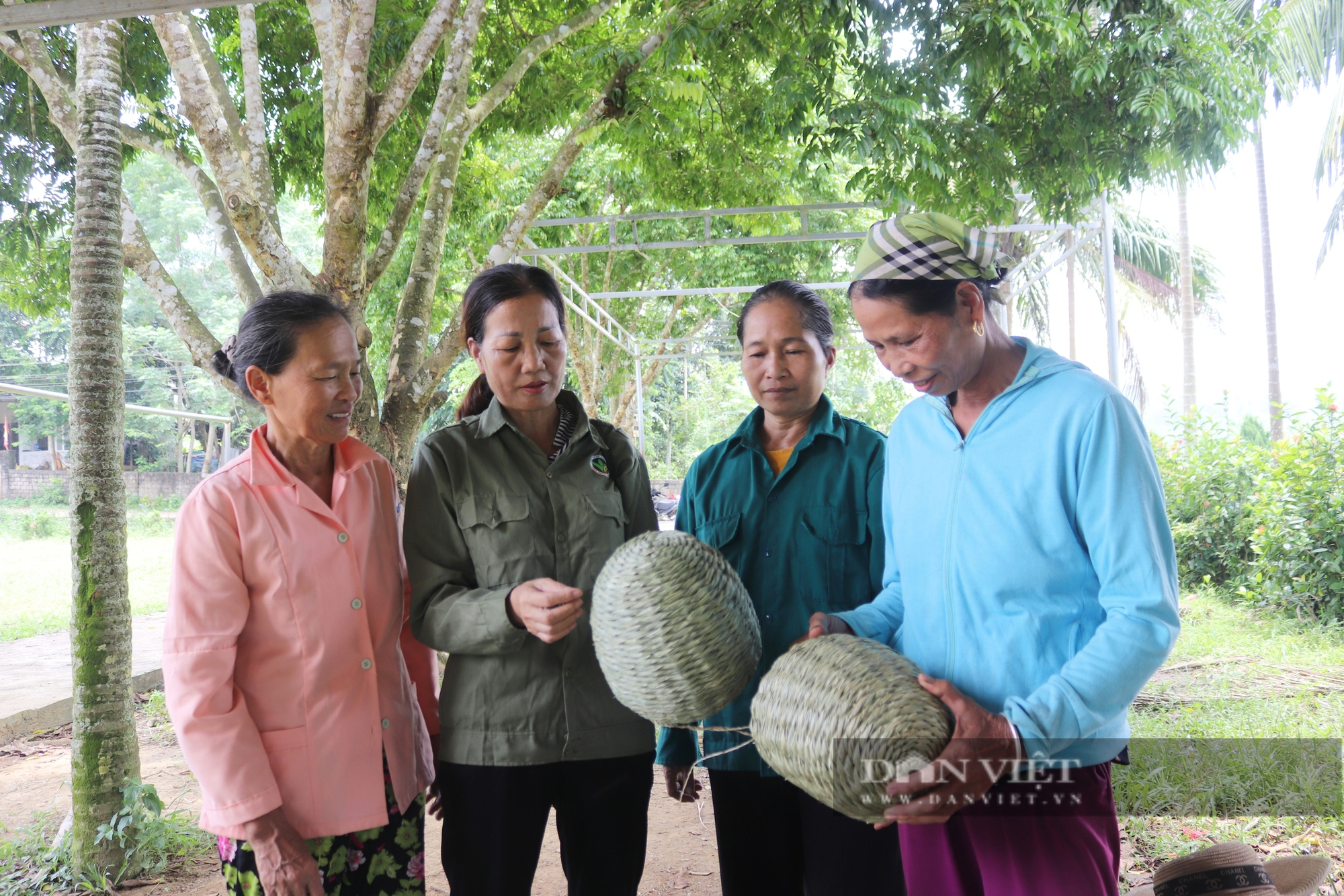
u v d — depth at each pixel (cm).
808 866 214
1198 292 1656
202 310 2886
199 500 189
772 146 788
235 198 421
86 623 361
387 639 208
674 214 847
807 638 174
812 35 593
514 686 209
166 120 624
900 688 151
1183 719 483
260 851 182
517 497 215
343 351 194
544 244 1316
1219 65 607
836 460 234
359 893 201
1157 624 153
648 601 169
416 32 620
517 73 575
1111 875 169
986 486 172
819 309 233
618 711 217
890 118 576
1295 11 1153
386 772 204
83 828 358
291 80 665
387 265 500
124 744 366
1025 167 666
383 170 686
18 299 691
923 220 168
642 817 223
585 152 1280
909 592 189
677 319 1911
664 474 2897
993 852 172
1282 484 805
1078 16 586
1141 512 158
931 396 186
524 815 210
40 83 453
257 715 192
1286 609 765
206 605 185
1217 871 221
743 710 225
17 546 1886
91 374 357
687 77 668
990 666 170
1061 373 170
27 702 612
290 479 197
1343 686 548
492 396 238
